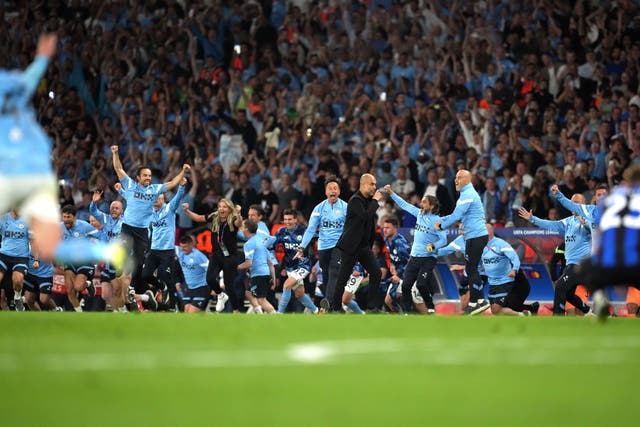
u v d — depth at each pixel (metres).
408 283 60.94
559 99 83.12
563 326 31.61
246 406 15.23
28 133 25.97
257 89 91.12
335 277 53.56
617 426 14.09
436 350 22.91
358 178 78.19
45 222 25.86
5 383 17.08
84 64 98.81
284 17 97.81
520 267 63.69
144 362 20.02
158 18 99.75
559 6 89.12
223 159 86.94
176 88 94.19
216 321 32.88
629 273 29.38
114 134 93.12
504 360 21.03
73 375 18.06
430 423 14.09
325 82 90.06
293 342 24.55
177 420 14.00
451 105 84.50
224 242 61.84
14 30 104.31
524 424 14.09
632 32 85.75
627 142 77.81
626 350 23.25
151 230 65.06
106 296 65.00
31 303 65.56
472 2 91.31
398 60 89.19
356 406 15.39
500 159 79.38
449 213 76.44
